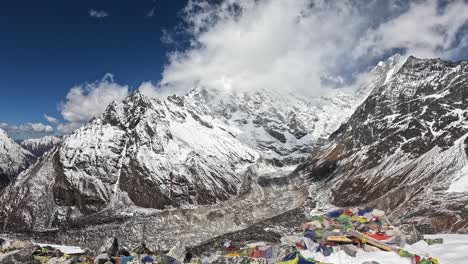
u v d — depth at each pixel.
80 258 45.25
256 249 41.53
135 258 42.31
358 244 40.31
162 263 41.28
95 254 46.47
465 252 38.88
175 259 42.03
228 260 39.97
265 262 38.59
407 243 42.56
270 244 45.91
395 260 36.84
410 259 36.78
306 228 45.00
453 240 44.28
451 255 38.50
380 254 38.22
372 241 40.44
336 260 37.62
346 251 38.69
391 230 42.91
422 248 41.38
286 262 37.09
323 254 38.59
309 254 39.12
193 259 42.88
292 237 42.22
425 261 35.94
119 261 42.12
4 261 46.69
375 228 44.22
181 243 46.41
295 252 38.41
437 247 41.50
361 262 36.84
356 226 45.25
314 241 41.34
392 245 40.34
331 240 40.59
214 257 41.88
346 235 41.16
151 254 46.16
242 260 39.31
